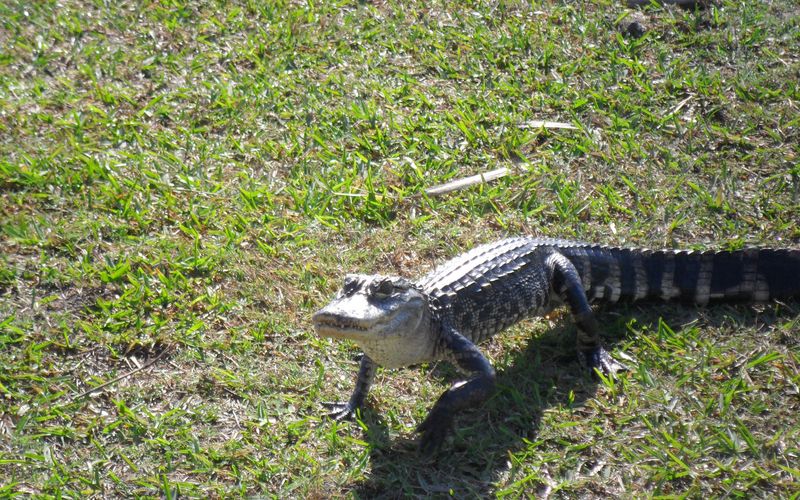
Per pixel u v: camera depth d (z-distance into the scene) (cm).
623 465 299
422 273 337
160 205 348
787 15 404
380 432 305
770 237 343
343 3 410
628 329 325
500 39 395
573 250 329
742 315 328
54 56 388
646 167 361
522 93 379
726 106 375
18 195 347
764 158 360
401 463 300
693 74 383
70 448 302
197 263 334
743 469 297
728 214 349
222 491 295
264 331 323
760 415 306
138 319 322
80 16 401
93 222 342
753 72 384
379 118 373
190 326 323
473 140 367
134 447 302
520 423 306
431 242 343
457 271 317
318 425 307
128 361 317
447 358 309
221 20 403
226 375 314
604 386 313
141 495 295
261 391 312
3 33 394
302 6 409
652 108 376
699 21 402
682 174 359
